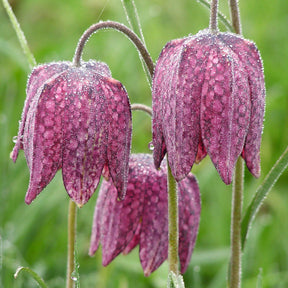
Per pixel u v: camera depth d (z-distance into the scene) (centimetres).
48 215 53
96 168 40
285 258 54
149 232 44
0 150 53
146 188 44
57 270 52
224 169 39
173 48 40
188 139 39
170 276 40
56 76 40
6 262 49
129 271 51
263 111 40
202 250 54
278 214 56
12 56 58
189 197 44
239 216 43
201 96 39
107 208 44
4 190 52
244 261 52
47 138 40
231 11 43
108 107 40
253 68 40
